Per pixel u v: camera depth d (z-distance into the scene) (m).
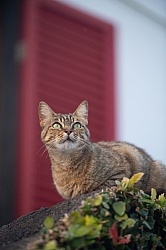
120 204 5.15
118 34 11.25
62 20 10.80
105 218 5.04
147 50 11.56
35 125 10.19
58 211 5.53
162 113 11.47
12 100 10.35
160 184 7.07
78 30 10.95
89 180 6.75
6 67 10.50
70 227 4.78
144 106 11.23
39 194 10.03
